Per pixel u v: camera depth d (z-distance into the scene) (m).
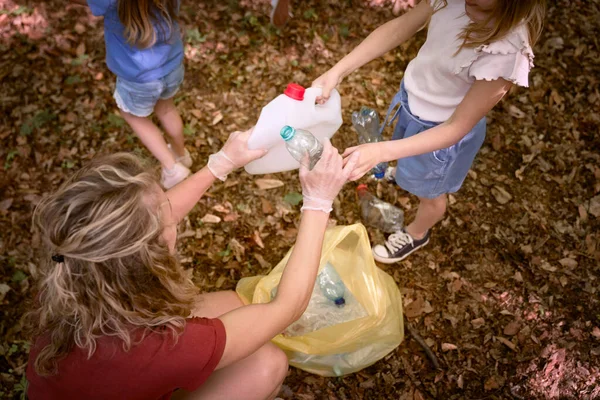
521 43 1.62
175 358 1.42
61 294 1.30
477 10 1.69
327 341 2.16
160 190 1.40
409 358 2.56
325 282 2.38
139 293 1.34
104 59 3.48
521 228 2.93
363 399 2.45
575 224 2.94
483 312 2.69
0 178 3.00
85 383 1.41
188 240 2.86
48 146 3.12
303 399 2.44
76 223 1.22
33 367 1.47
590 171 3.11
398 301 2.57
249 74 3.47
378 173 2.62
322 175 1.60
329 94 2.01
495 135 3.24
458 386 2.48
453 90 1.92
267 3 3.78
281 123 1.84
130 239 1.26
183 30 2.48
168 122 2.75
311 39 3.64
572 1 3.77
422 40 3.64
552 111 3.33
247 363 1.98
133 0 2.06
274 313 1.57
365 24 3.74
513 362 2.54
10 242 2.80
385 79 3.48
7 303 2.63
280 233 2.92
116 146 3.15
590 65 3.52
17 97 3.29
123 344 1.38
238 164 1.91
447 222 2.96
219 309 2.21
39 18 3.62
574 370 2.51
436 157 2.10
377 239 2.92
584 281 2.76
